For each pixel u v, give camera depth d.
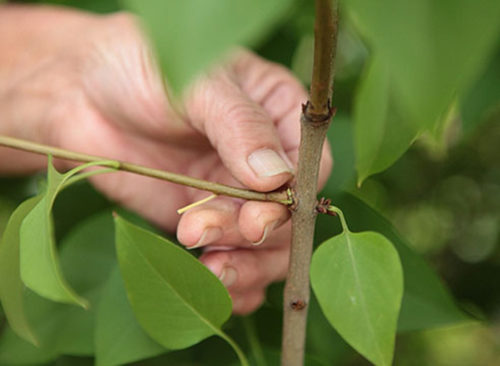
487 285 0.68
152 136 0.45
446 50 0.15
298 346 0.33
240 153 0.35
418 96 0.15
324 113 0.28
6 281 0.30
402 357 0.75
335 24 0.25
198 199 0.45
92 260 0.40
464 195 0.70
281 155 0.36
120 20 0.45
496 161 0.66
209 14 0.15
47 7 0.52
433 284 0.39
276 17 0.14
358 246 0.30
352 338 0.30
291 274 0.32
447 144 0.55
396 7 0.15
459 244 0.72
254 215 0.34
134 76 0.42
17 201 0.56
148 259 0.31
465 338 1.07
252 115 0.36
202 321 0.33
